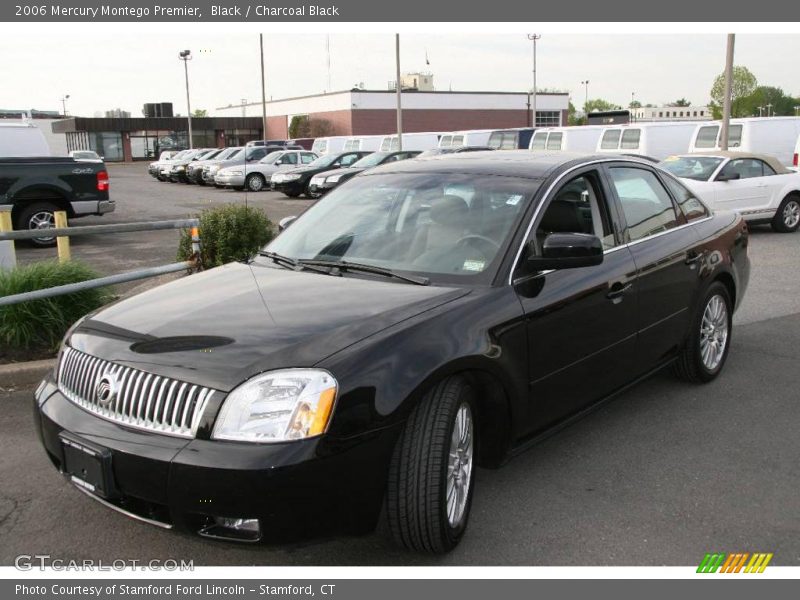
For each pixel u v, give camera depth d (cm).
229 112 8806
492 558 334
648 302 460
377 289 361
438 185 432
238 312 339
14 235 595
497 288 362
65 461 320
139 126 6400
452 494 330
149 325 338
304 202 2420
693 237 520
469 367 328
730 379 572
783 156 1977
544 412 385
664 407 515
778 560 332
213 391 291
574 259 374
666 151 2164
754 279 976
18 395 546
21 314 602
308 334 313
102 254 1217
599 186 450
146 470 289
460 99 6762
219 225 822
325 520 289
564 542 346
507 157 462
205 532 289
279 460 278
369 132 6531
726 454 441
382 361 303
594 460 433
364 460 293
